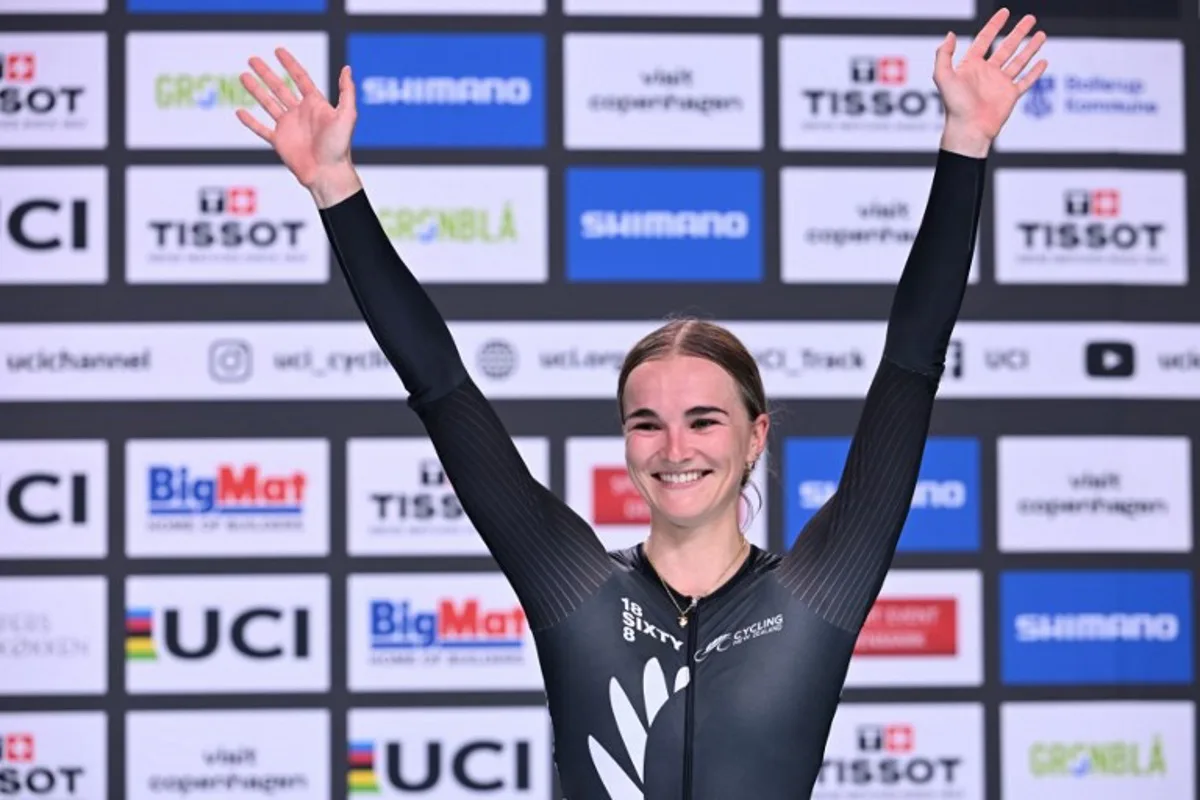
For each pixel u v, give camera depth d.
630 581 6.43
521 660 12.92
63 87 12.74
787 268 13.00
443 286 12.87
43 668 12.73
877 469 6.20
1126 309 13.09
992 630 13.05
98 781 12.74
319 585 12.86
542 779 12.90
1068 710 13.05
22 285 12.72
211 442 12.80
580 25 12.95
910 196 13.04
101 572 12.77
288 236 12.84
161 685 12.77
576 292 12.93
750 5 12.99
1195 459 13.09
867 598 6.26
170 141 12.79
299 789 12.84
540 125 12.91
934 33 13.05
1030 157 13.06
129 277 12.77
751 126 12.99
